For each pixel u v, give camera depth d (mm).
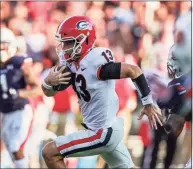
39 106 22406
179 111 13742
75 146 13688
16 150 20047
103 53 13508
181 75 13695
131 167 14539
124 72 13148
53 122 23641
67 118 23625
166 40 27281
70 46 13641
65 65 13820
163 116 13914
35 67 20500
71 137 13773
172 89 13758
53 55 25453
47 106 22625
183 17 13625
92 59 13469
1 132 20281
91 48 13688
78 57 13641
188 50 13539
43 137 22422
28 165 20281
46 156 13828
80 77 13602
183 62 13617
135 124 25062
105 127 13625
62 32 13602
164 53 25906
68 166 21719
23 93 20234
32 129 22266
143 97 13266
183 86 13672
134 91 22578
